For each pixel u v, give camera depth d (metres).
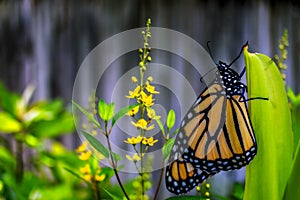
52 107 0.79
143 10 1.09
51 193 0.71
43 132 0.75
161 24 1.08
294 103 0.60
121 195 0.56
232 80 0.52
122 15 1.09
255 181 0.52
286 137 0.52
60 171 0.74
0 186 0.63
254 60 0.52
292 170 0.51
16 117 0.75
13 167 0.73
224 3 1.09
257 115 0.52
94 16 1.11
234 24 1.09
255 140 0.51
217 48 1.08
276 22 1.09
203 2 1.09
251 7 1.09
